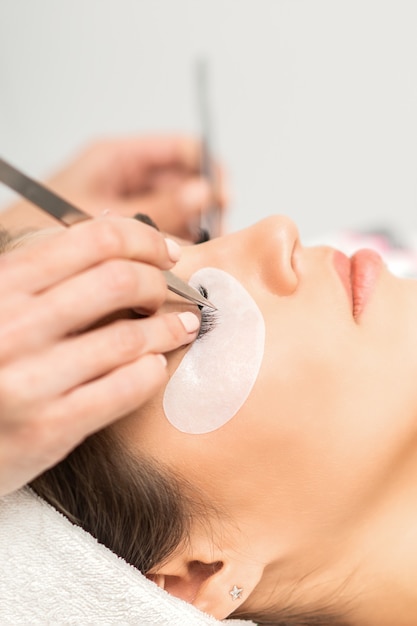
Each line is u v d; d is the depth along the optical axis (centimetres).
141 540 76
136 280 59
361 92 165
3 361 55
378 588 86
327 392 74
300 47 169
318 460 75
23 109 176
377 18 165
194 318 68
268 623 90
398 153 160
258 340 75
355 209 158
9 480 62
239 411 74
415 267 136
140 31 176
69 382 57
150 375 60
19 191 60
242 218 163
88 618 74
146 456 75
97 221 60
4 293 56
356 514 80
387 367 76
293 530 79
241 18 170
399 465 79
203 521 78
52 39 174
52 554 72
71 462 75
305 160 164
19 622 73
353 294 80
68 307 56
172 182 141
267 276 78
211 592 78
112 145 139
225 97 170
